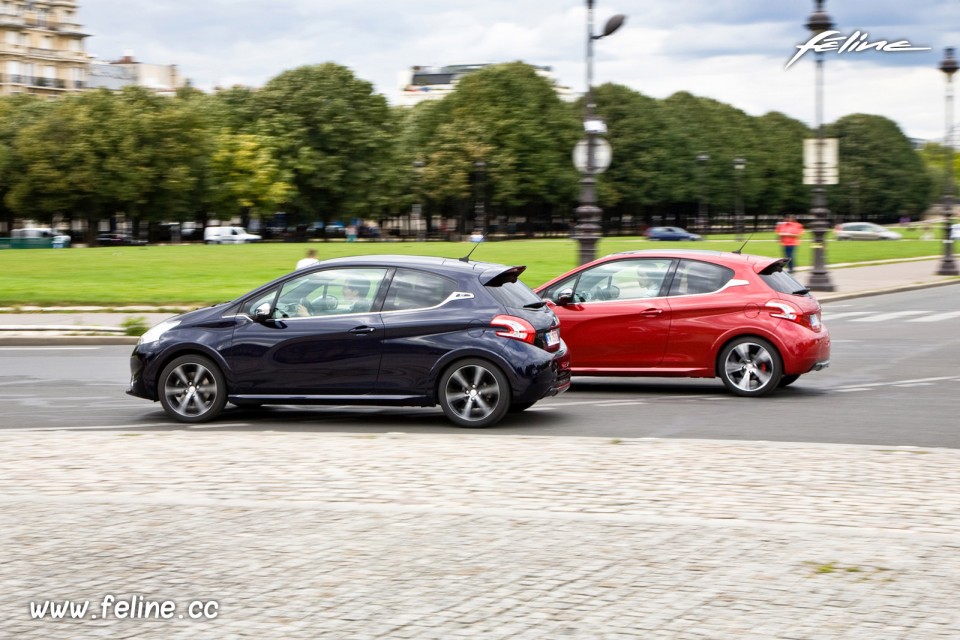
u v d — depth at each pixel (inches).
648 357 510.9
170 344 434.0
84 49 4840.1
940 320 941.2
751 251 2325.3
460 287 423.2
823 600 201.5
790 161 4931.1
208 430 414.0
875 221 5570.9
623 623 190.7
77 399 505.7
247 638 186.5
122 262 1774.1
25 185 3031.5
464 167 3415.4
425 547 237.6
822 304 1139.9
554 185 3513.8
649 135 3826.3
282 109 3334.2
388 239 3816.4
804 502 278.7
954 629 187.3
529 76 3499.0
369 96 3376.0
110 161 3024.1
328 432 403.5
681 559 227.3
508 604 200.8
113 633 189.9
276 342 426.6
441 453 348.8
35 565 227.0
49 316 940.6
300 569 222.8
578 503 278.4
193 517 263.7
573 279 531.2
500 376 414.3
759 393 501.7
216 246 2709.2
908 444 382.0
